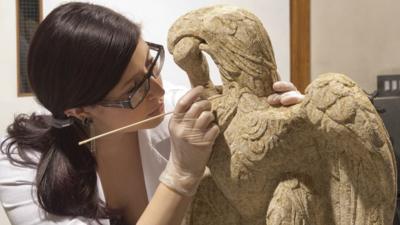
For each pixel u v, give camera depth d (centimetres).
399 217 135
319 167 82
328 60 187
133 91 94
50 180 101
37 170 104
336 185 79
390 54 189
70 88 93
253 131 82
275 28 183
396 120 160
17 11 171
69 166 103
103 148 111
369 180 75
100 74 91
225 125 85
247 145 82
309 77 186
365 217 76
